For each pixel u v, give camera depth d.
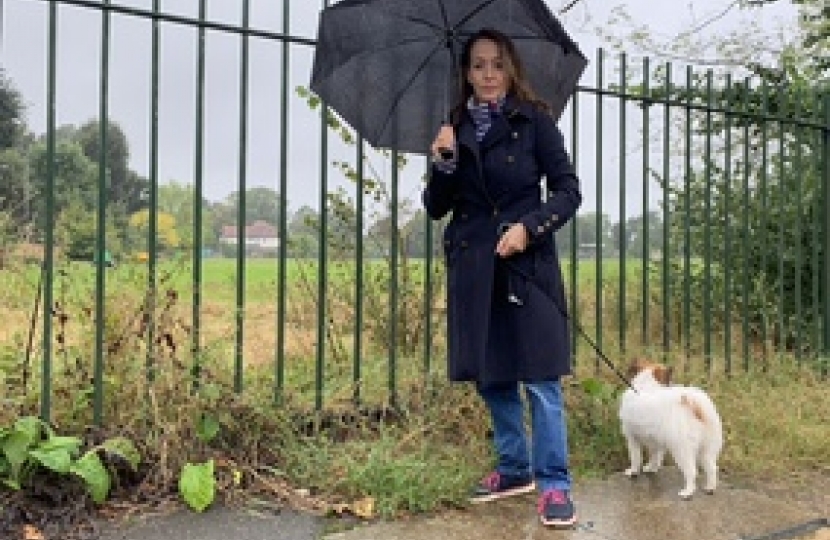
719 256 7.28
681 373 5.51
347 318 5.63
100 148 3.69
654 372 4.20
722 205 7.24
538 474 3.59
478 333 3.50
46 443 3.42
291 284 5.74
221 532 3.33
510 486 3.81
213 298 5.38
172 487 3.62
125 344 3.88
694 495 4.00
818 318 6.36
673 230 7.57
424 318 5.21
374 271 5.66
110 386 3.81
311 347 5.53
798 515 3.88
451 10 3.78
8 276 4.16
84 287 4.07
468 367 3.54
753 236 7.07
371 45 3.90
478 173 3.51
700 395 4.00
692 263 7.48
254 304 6.33
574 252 5.03
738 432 4.79
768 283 6.98
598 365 5.14
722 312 7.25
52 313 3.83
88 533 3.25
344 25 3.84
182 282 4.14
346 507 3.58
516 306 3.48
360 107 3.93
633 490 4.04
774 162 6.98
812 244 6.41
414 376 4.82
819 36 8.27
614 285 7.98
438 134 3.63
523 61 3.87
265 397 4.16
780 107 6.12
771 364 5.95
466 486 3.84
